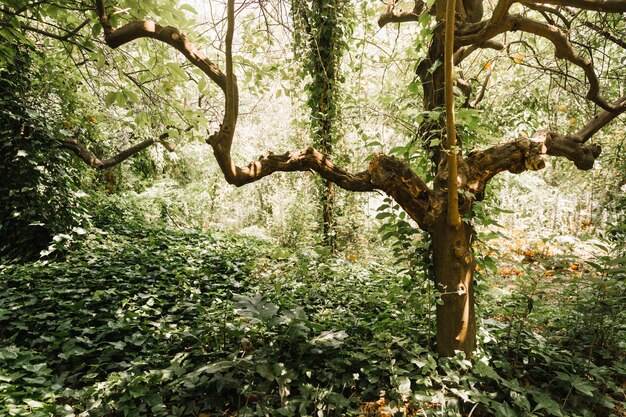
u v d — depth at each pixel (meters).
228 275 5.02
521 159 2.70
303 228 7.59
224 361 2.57
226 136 2.56
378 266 5.45
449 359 2.64
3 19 2.99
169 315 3.67
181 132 4.45
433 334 3.05
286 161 2.92
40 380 2.58
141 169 12.06
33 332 3.32
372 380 2.56
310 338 3.01
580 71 5.27
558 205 8.98
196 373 2.48
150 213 9.48
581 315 3.32
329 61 5.41
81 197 6.42
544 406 2.31
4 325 3.49
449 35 2.27
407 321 3.21
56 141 5.50
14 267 4.81
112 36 2.55
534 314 3.68
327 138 5.60
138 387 2.48
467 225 2.76
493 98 6.07
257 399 2.51
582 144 2.82
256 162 2.88
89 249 5.69
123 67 4.41
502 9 2.42
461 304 2.74
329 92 5.43
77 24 3.76
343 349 2.89
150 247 5.84
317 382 2.70
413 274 2.98
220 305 3.71
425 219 2.77
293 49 4.98
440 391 2.46
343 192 6.29
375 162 2.81
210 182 11.81
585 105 5.30
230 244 6.81
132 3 2.82
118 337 3.31
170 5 2.93
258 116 11.53
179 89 5.22
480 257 3.14
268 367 2.55
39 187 5.60
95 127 7.47
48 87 5.83
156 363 2.88
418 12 3.78
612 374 2.85
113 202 8.35
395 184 2.76
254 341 3.08
